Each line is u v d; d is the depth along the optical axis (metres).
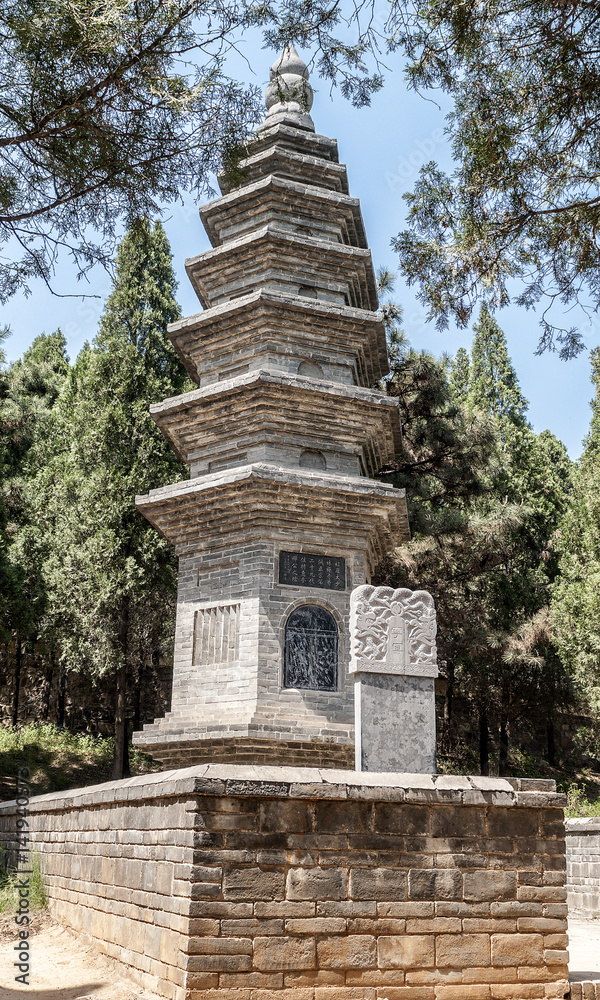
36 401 34.78
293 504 16.48
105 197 10.28
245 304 17.67
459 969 8.04
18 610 28.38
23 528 31.27
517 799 8.70
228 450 17.55
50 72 8.87
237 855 7.44
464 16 9.84
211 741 15.34
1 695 35.16
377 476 29.70
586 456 33.22
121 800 9.33
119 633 28.39
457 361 49.12
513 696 36.50
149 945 7.95
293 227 19.31
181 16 8.73
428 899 8.11
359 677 11.00
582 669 29.86
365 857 7.97
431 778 8.52
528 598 37.75
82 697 35.66
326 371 18.12
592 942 12.37
